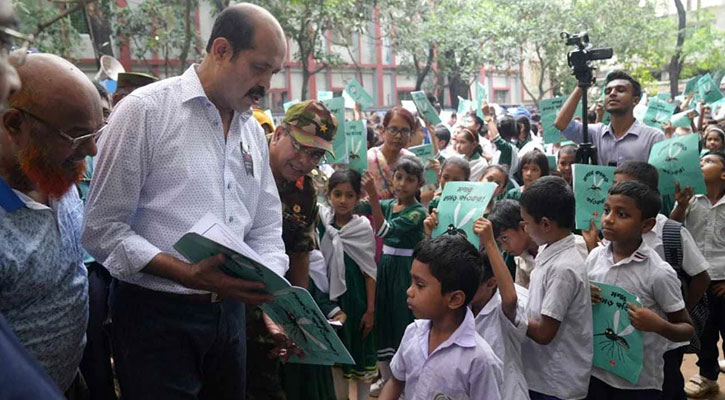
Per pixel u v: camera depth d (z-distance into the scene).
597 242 3.80
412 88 24.98
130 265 2.14
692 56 24.45
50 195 1.98
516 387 2.76
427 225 3.62
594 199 3.83
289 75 21.89
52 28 10.84
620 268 3.09
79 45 11.81
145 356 2.30
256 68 2.29
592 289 2.93
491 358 2.34
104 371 2.96
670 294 2.98
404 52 21.88
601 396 3.04
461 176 4.90
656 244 3.55
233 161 2.44
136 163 2.20
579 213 3.84
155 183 2.26
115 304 2.37
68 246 2.14
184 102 2.29
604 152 5.03
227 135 2.43
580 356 2.88
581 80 4.62
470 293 2.37
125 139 2.18
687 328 2.93
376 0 17.39
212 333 2.38
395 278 4.26
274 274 2.06
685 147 4.22
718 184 4.51
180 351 2.33
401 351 2.57
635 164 3.76
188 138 2.28
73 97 1.91
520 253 3.28
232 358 2.53
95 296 2.93
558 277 2.82
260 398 3.07
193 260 2.15
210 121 2.35
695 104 10.79
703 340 4.48
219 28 2.29
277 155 3.00
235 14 2.28
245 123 2.56
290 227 3.15
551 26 20.31
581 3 21.00
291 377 3.45
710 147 6.27
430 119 6.96
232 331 2.49
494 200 4.89
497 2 20.31
